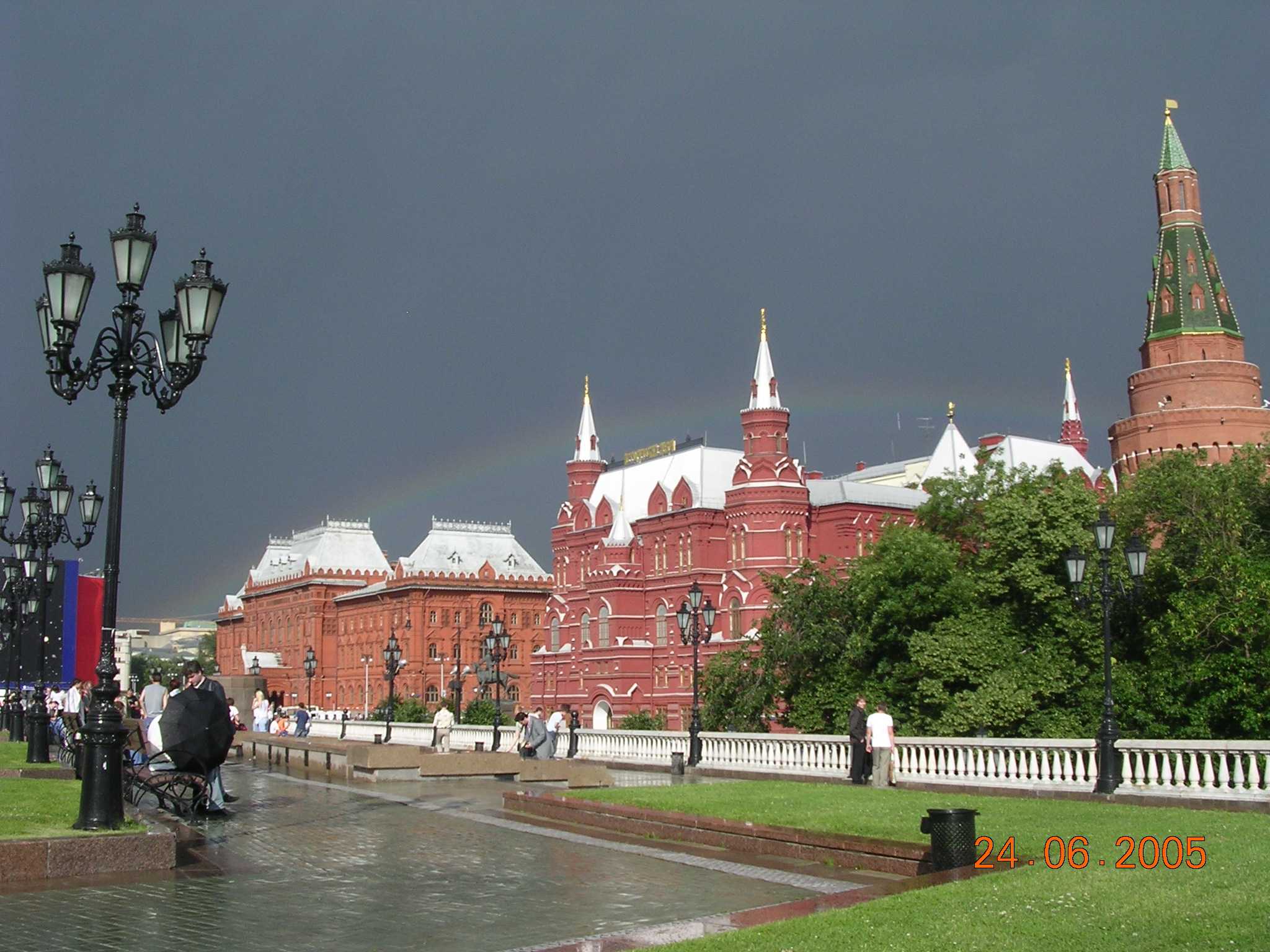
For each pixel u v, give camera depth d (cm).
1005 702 4647
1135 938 1280
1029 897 1493
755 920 1456
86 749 1959
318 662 17375
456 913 1631
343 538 18138
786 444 10562
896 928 1336
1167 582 4919
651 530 11525
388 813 2920
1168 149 10512
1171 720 4625
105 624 1986
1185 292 10288
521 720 5950
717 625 10556
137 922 1502
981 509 5516
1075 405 15825
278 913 1600
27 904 1602
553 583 13012
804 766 4184
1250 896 1498
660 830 2475
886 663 5256
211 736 2714
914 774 3619
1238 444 9806
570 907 1691
